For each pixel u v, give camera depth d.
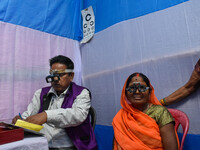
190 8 1.42
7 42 1.67
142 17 1.73
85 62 2.33
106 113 2.00
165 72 1.52
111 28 2.02
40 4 2.01
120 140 1.05
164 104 1.45
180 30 1.46
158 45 1.59
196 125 1.32
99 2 2.23
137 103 1.08
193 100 1.35
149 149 0.96
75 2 2.44
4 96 1.58
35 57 1.88
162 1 1.60
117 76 1.91
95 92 2.16
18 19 1.78
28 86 1.78
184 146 1.36
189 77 1.38
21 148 0.67
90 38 2.28
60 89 1.33
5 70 1.62
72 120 1.10
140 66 1.70
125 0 1.91
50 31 2.07
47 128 1.28
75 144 1.19
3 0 1.70
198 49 1.35
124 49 1.86
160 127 1.00
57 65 1.33
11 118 1.60
